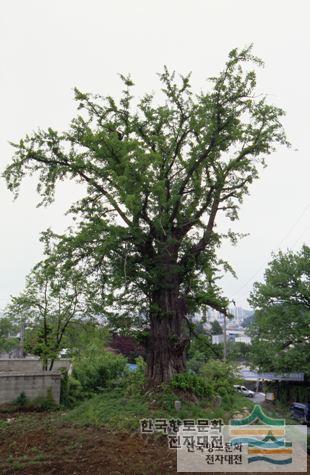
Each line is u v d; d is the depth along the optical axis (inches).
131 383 642.2
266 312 1309.1
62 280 639.8
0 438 481.1
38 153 602.5
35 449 421.4
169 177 631.2
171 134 644.7
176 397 538.3
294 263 1266.0
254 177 665.6
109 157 567.2
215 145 607.2
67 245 546.0
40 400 755.4
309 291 1204.5
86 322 846.5
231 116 597.6
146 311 602.2
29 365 1077.1
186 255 619.5
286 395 1419.8
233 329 3107.8
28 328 956.0
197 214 626.5
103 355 1037.8
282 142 643.5
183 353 605.3
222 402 561.6
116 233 528.4
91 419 525.3
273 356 1233.4
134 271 569.9
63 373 835.4
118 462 379.9
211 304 641.0
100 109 644.1
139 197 538.0
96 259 562.9
